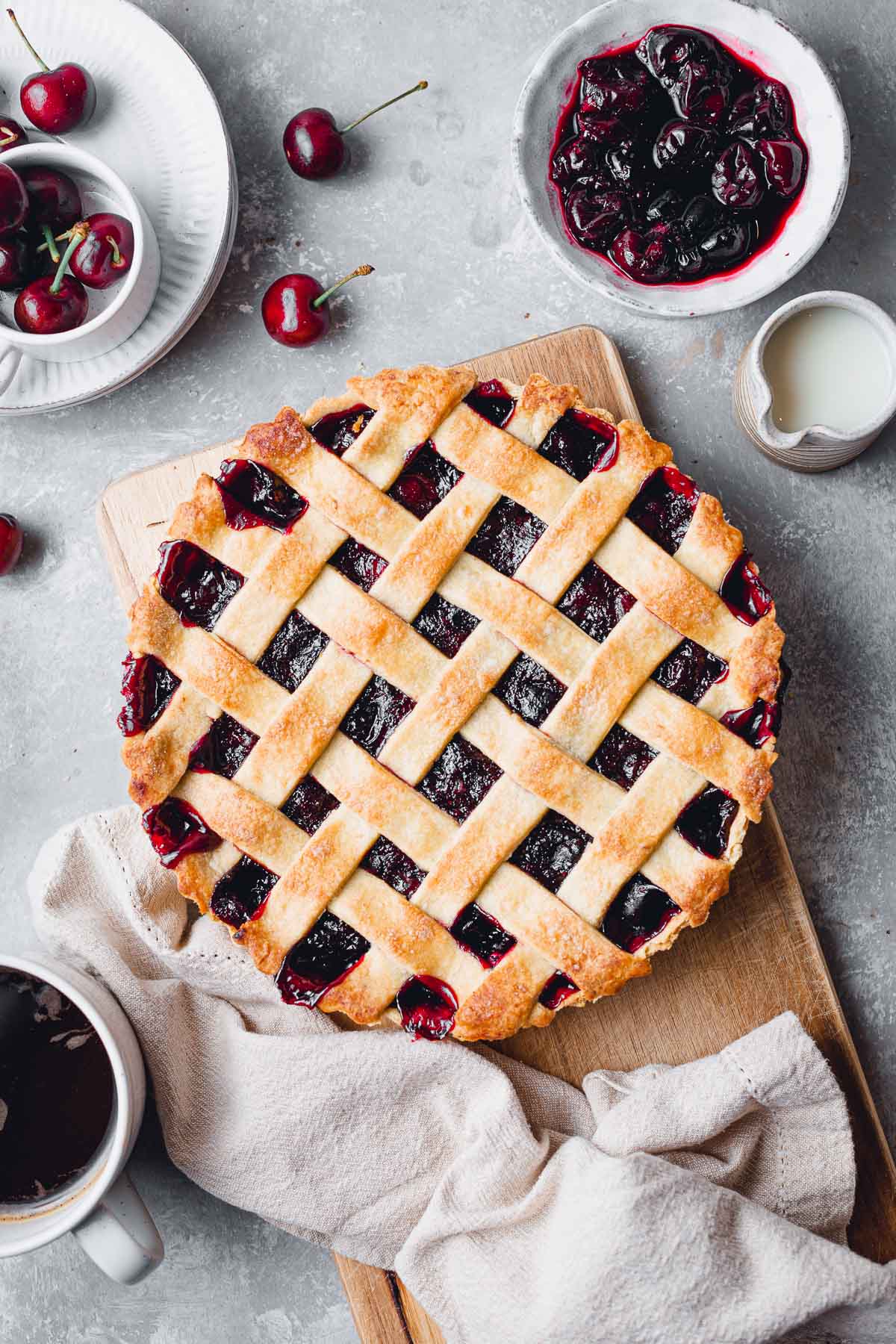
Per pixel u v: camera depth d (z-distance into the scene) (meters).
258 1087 0.75
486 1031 0.71
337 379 0.81
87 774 0.82
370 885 0.71
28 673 0.82
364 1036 0.75
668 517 0.71
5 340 0.76
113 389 0.79
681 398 0.81
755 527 0.81
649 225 0.76
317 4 0.81
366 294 0.81
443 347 0.81
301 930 0.71
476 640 0.70
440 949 0.71
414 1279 0.75
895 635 0.80
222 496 0.71
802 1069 0.73
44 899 0.76
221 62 0.81
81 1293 0.81
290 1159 0.76
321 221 0.81
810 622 0.80
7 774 0.82
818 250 0.80
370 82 0.81
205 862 0.72
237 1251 0.81
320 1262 0.81
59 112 0.77
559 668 0.70
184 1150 0.76
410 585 0.70
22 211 0.76
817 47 0.80
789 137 0.76
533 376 0.72
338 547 0.71
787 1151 0.75
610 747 0.71
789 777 0.80
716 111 0.75
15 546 0.81
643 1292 0.71
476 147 0.81
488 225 0.81
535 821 0.70
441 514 0.70
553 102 0.76
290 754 0.70
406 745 0.70
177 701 0.71
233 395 0.82
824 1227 0.75
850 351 0.77
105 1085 0.75
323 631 0.71
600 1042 0.77
